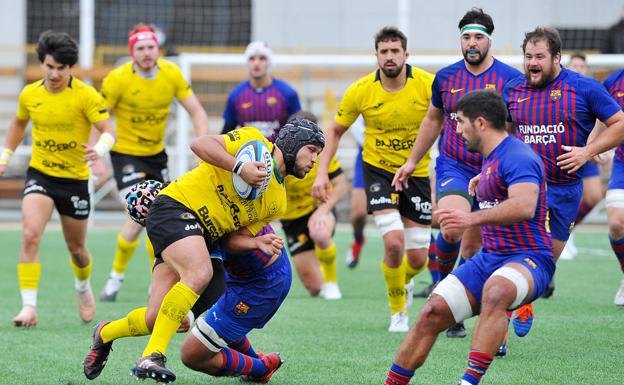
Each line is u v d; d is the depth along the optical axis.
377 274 33.03
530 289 13.69
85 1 55.88
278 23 60.62
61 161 22.03
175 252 14.43
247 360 15.88
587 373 16.84
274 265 15.46
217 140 14.48
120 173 27.25
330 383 16.22
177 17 62.34
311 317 23.47
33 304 21.92
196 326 15.30
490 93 14.19
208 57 44.72
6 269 33.69
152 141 27.50
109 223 52.12
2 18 59.81
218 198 14.73
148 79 26.89
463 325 20.30
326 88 57.41
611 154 32.50
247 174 14.33
